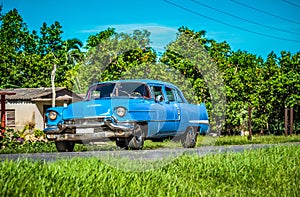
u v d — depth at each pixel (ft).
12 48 172.45
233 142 67.97
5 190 17.42
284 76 108.37
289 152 42.91
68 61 169.89
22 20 185.06
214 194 22.94
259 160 34.12
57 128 43.24
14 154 43.73
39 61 166.91
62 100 116.37
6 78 165.37
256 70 113.50
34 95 113.09
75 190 19.56
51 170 22.76
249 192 24.04
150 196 20.86
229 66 94.17
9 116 114.62
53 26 183.42
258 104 97.91
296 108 111.55
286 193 23.30
